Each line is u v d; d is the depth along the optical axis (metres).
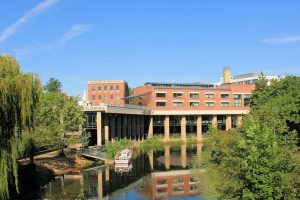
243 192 28.30
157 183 55.75
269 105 55.41
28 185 49.91
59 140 67.69
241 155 30.83
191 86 135.12
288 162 29.00
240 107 136.88
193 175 60.53
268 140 28.58
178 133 134.12
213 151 68.19
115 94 152.00
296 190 28.50
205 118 137.25
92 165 71.12
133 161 79.50
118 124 109.12
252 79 166.50
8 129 35.06
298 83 68.50
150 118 127.19
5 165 34.38
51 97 93.50
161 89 126.31
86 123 91.12
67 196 47.03
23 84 35.59
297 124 58.53
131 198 46.72
